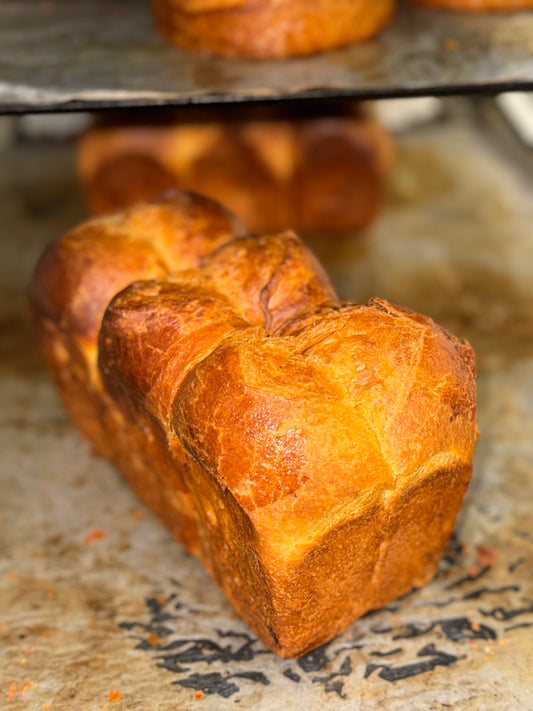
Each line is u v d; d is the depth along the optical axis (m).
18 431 0.63
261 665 0.47
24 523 0.56
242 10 0.58
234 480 0.41
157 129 0.77
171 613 0.50
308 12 0.58
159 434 0.47
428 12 0.68
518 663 0.47
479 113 1.06
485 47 0.61
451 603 0.50
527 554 0.52
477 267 0.79
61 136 1.08
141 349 0.45
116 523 0.56
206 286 0.47
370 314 0.44
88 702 0.46
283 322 0.46
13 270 0.82
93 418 0.57
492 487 0.57
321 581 0.44
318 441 0.41
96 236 0.52
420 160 0.99
